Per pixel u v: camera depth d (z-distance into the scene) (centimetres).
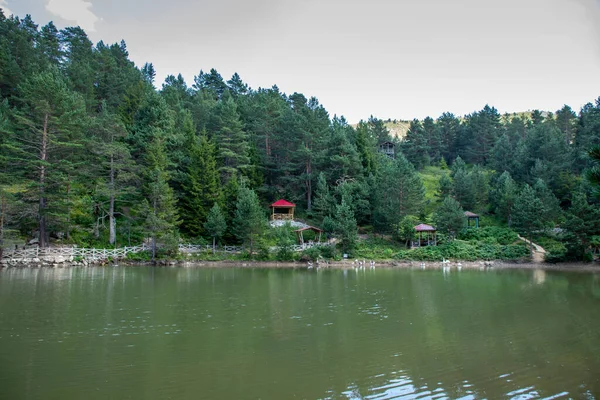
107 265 3891
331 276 3319
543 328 1497
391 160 8744
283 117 6625
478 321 1616
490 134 9869
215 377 1002
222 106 6725
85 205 4553
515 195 5812
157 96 5578
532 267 4156
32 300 2033
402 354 1188
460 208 5478
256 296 2236
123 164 4372
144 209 4147
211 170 5072
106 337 1366
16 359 1132
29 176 4016
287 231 4672
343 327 1520
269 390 921
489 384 956
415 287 2627
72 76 6650
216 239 4719
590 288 2567
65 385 945
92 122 4594
